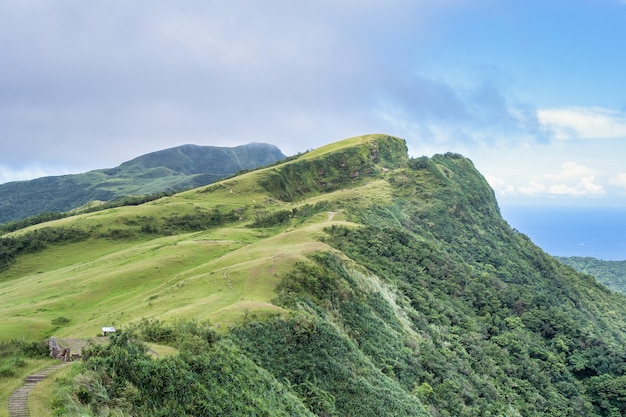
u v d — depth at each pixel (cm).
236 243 12450
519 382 8300
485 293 11206
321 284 6869
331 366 4909
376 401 4834
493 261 15462
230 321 4803
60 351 3756
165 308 5988
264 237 13750
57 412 2495
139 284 9431
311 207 16350
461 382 6888
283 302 5862
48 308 8175
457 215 17650
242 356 4162
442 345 7906
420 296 9488
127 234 15938
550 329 10706
